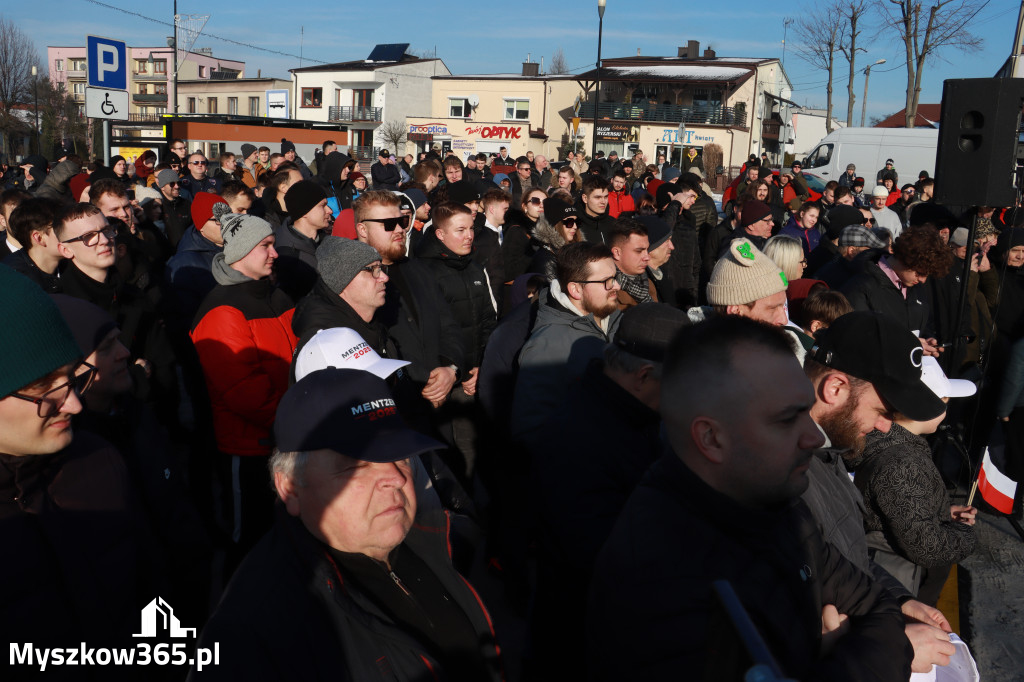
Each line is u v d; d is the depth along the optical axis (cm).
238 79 6756
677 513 159
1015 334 551
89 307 229
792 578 159
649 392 241
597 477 238
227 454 350
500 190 660
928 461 244
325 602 154
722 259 344
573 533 237
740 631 91
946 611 391
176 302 506
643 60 4944
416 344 398
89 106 1052
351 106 5666
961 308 500
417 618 171
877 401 227
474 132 5150
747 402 152
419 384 393
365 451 153
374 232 389
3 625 167
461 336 437
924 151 2384
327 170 943
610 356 246
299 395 160
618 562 162
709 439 156
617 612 160
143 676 200
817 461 221
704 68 4750
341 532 158
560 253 344
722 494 157
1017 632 373
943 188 485
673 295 575
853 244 561
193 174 1070
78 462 189
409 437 157
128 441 234
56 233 374
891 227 1071
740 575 153
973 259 560
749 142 4738
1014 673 341
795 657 154
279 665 145
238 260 348
